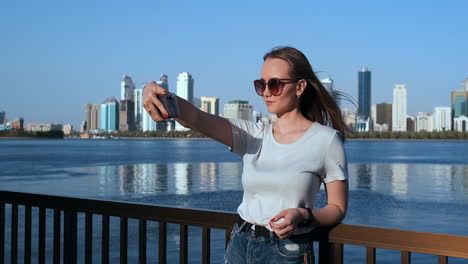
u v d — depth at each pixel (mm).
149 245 10570
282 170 1858
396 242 1864
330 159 1866
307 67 1977
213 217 2289
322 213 1795
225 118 2033
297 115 1998
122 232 2637
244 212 1942
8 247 9766
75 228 2840
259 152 1972
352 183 31312
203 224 2328
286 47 1993
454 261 9312
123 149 110000
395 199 22547
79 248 10141
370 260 1931
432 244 1790
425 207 19656
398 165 51594
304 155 1868
